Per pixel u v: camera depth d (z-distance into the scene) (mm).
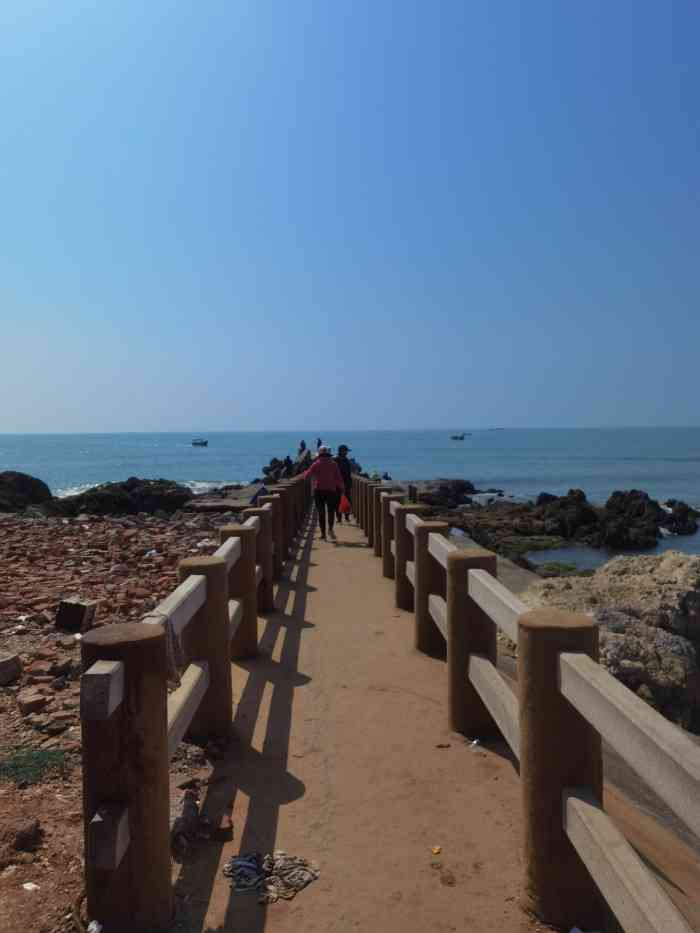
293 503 14156
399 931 3219
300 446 28609
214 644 5148
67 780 4531
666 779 2182
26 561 12289
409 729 5359
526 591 9859
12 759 4742
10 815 4074
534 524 31703
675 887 3754
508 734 3773
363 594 9938
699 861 4164
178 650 3934
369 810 4242
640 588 9453
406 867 3684
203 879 3592
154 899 3164
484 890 3488
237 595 7004
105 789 3107
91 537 15438
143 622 3396
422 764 4801
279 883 3543
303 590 10234
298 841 3926
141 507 28797
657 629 8250
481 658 4945
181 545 13820
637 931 2385
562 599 9195
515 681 6613
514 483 71688
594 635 3168
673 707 7605
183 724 3893
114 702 3006
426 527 7078
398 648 7340
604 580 10023
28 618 8289
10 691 6082
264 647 7398
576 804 3006
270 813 4215
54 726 5246
